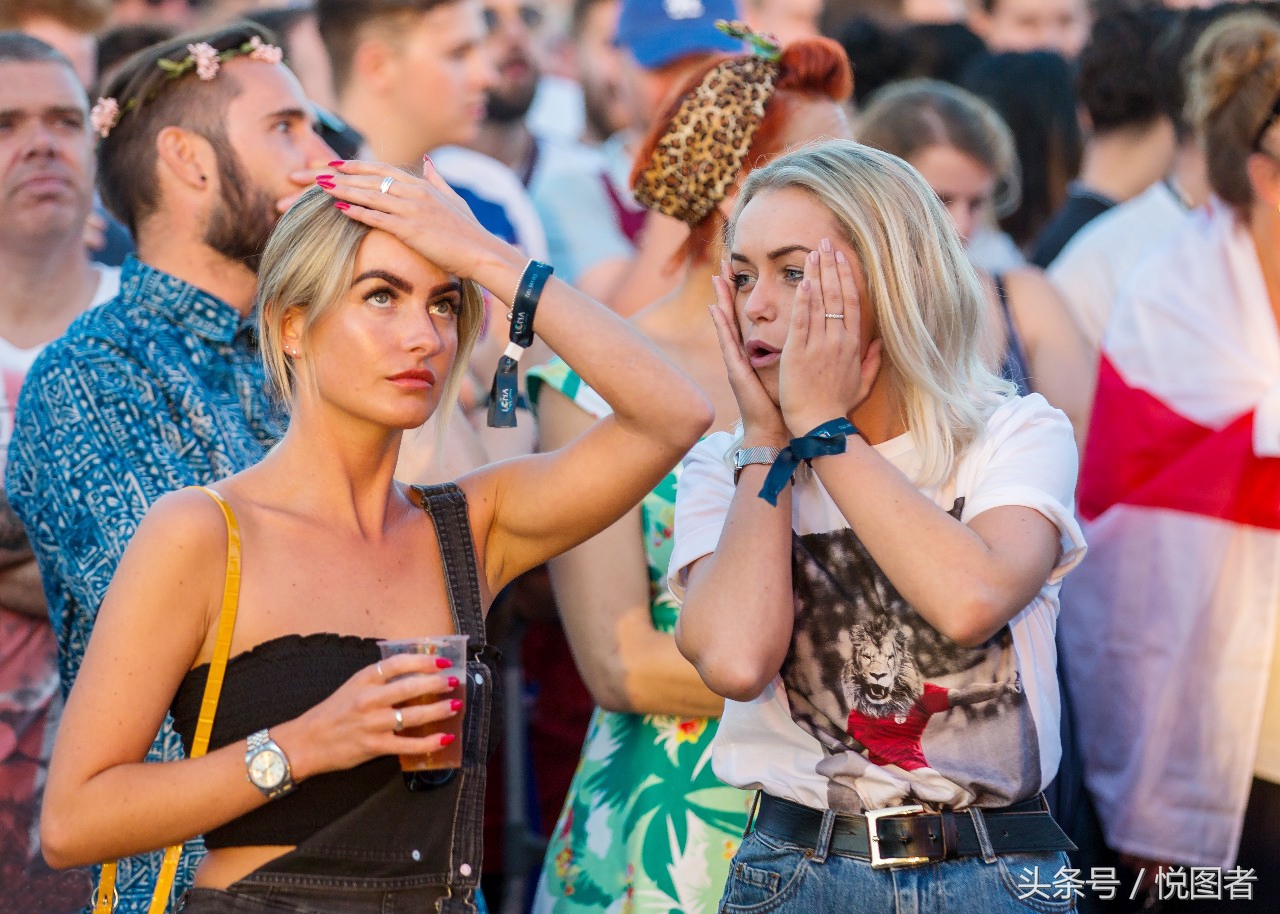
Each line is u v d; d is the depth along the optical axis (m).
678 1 21.69
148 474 11.27
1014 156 20.11
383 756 8.88
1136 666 14.08
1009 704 9.40
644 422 9.56
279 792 8.43
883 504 9.24
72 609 11.56
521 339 9.49
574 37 29.16
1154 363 14.37
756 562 9.47
